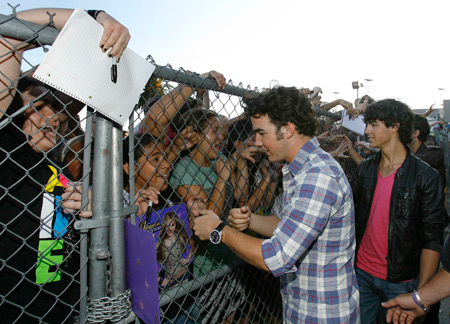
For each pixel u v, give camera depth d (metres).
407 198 2.10
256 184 2.23
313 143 1.46
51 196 1.12
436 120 7.34
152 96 1.41
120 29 0.87
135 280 1.07
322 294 1.42
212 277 1.61
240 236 1.31
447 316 3.36
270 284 2.25
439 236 2.02
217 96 1.58
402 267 2.14
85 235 0.99
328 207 1.25
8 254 1.01
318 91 2.98
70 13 0.88
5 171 1.01
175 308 1.64
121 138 1.04
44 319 1.11
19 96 1.08
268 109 1.41
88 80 0.85
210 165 1.91
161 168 1.48
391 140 2.21
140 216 1.35
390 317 1.62
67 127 1.63
